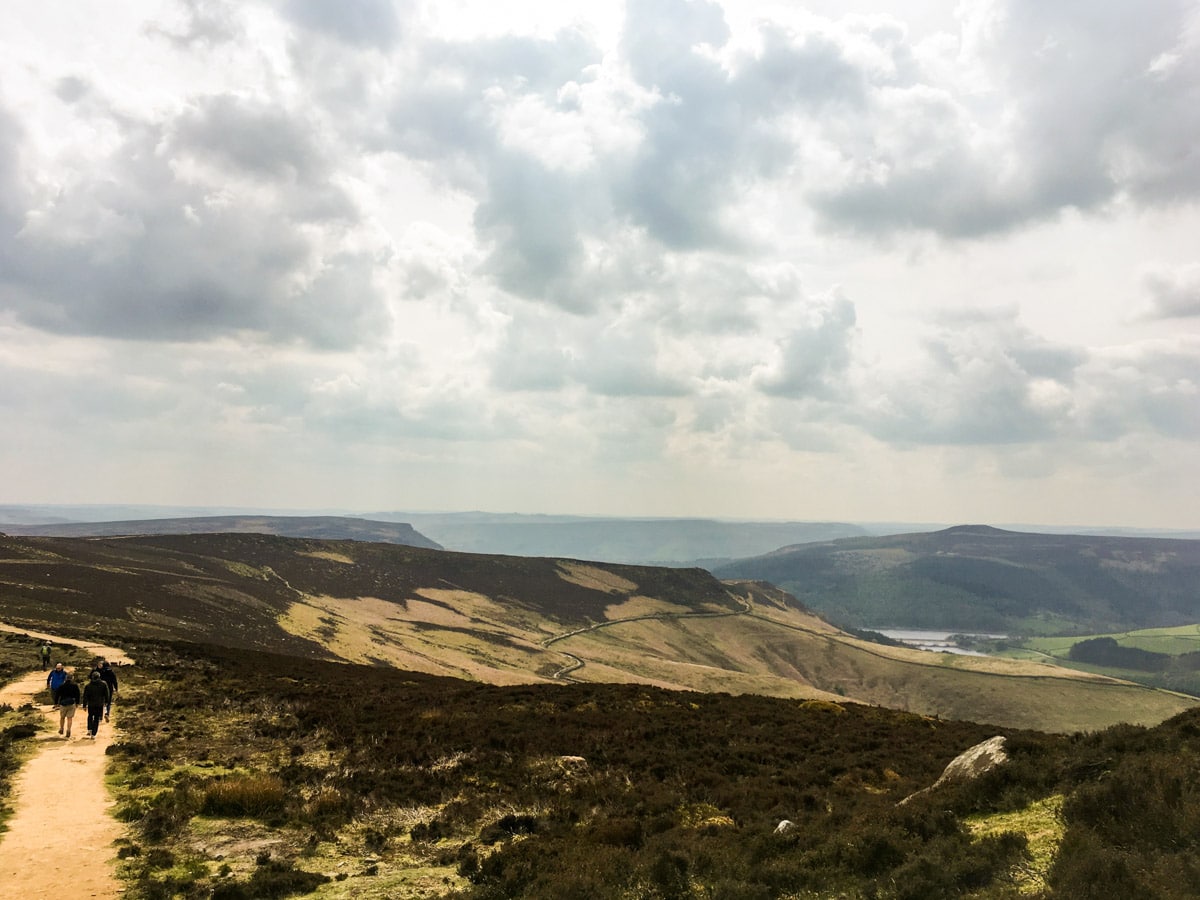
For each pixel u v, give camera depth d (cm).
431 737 2833
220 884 1377
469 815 1961
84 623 9319
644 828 1845
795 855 1459
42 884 1325
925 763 2855
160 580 14838
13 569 12006
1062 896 973
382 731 2928
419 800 2102
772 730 3412
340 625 17162
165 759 2364
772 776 2566
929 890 1147
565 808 2058
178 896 1320
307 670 5472
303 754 2567
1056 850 1209
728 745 3023
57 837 1583
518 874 1449
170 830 1681
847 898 1201
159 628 10531
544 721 3288
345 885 1426
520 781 2325
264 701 3584
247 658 5953
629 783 2398
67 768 2189
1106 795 1336
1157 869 998
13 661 4809
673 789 2327
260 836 1714
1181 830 1124
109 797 1912
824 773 2638
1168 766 1388
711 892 1283
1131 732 2012
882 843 1355
